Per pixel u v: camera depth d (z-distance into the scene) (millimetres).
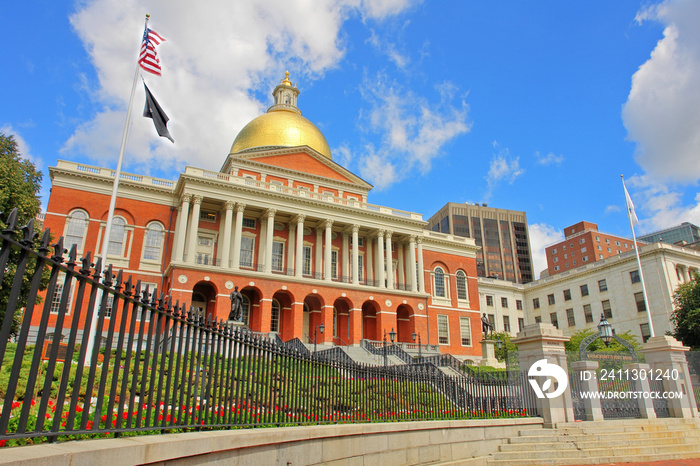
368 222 54031
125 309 5820
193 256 44094
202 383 7426
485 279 82125
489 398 16234
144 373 6148
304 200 50438
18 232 4469
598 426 16688
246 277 45500
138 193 46688
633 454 15094
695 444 16656
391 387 13516
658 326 62562
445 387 15188
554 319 78562
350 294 50125
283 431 8133
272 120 60688
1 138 30703
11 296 4207
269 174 54656
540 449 14430
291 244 51406
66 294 4871
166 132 26703
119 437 5699
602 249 119500
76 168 45250
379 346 47969
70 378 14656
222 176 48281
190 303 42375
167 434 6336
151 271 45031
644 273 65625
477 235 153250
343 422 11398
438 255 62406
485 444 14133
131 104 26750
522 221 158625
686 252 65375
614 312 68688
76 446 4855
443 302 60531
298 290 47594
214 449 6555
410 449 11672
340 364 12016
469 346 60219
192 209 46969
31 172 31297
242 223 49562
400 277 57406
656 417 19812
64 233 42906
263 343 9430
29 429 6934
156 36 27562
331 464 9367
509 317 81812
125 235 45219
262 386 9141
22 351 4293
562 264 125938
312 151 57438
